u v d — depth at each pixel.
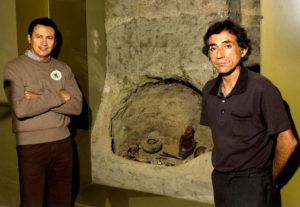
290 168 2.03
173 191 2.91
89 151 3.28
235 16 3.08
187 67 3.07
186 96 3.54
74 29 2.96
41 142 2.15
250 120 1.50
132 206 2.79
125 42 3.36
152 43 3.22
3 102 2.90
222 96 1.58
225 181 1.64
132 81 3.37
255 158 1.54
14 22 2.73
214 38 1.55
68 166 2.33
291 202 2.05
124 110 3.54
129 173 3.10
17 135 2.16
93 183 3.30
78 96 2.35
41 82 2.19
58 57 2.80
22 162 2.15
